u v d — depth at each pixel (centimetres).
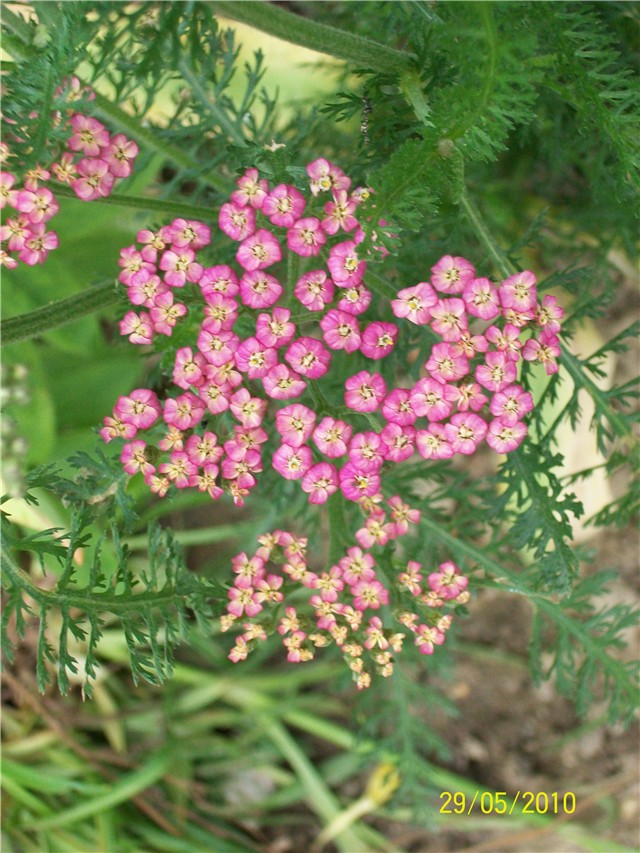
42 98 20
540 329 19
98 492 20
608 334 38
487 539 33
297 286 19
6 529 19
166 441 19
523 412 19
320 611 21
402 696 31
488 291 19
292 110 32
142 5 23
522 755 38
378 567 23
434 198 19
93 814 33
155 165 29
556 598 24
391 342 19
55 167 20
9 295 29
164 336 20
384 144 22
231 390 19
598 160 27
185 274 20
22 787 33
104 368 33
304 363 19
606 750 38
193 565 39
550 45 20
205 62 25
